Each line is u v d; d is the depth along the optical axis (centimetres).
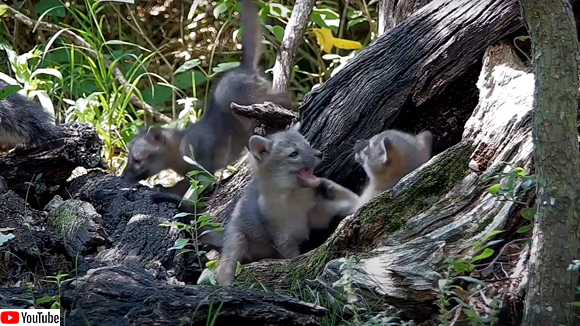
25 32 1491
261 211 884
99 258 826
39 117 991
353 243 770
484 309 637
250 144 877
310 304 612
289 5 1488
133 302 627
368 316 659
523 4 589
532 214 640
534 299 594
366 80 941
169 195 935
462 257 689
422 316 670
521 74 817
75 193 970
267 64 1425
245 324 606
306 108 968
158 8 1528
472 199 739
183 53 1477
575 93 587
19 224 863
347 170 944
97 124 1209
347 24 1456
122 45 1511
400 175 855
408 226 741
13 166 966
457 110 932
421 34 933
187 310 607
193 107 1338
